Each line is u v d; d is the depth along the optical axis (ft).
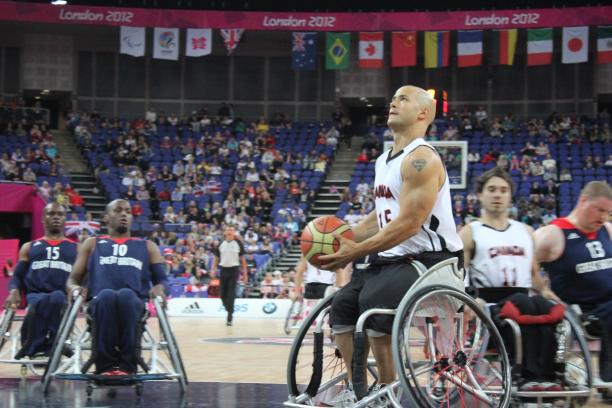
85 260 26.11
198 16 115.44
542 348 20.95
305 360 36.37
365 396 17.53
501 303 21.13
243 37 130.31
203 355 38.65
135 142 118.52
